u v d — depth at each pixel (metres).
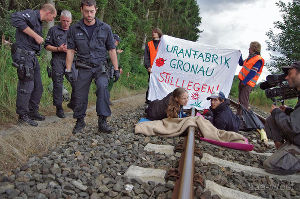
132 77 15.99
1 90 5.00
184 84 6.63
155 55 6.85
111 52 4.21
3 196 2.18
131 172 2.82
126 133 4.50
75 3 10.95
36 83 4.77
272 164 3.24
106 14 15.37
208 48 6.63
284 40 15.05
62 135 4.04
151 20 24.98
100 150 3.53
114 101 8.88
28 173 2.60
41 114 5.52
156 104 5.19
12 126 4.22
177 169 2.77
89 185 2.55
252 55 5.93
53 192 2.34
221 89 6.61
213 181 2.86
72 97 5.37
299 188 3.00
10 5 9.37
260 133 5.11
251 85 5.92
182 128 4.33
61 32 5.17
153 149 3.73
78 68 4.08
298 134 3.24
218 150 4.00
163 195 2.46
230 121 4.83
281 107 3.63
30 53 4.28
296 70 3.18
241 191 2.81
